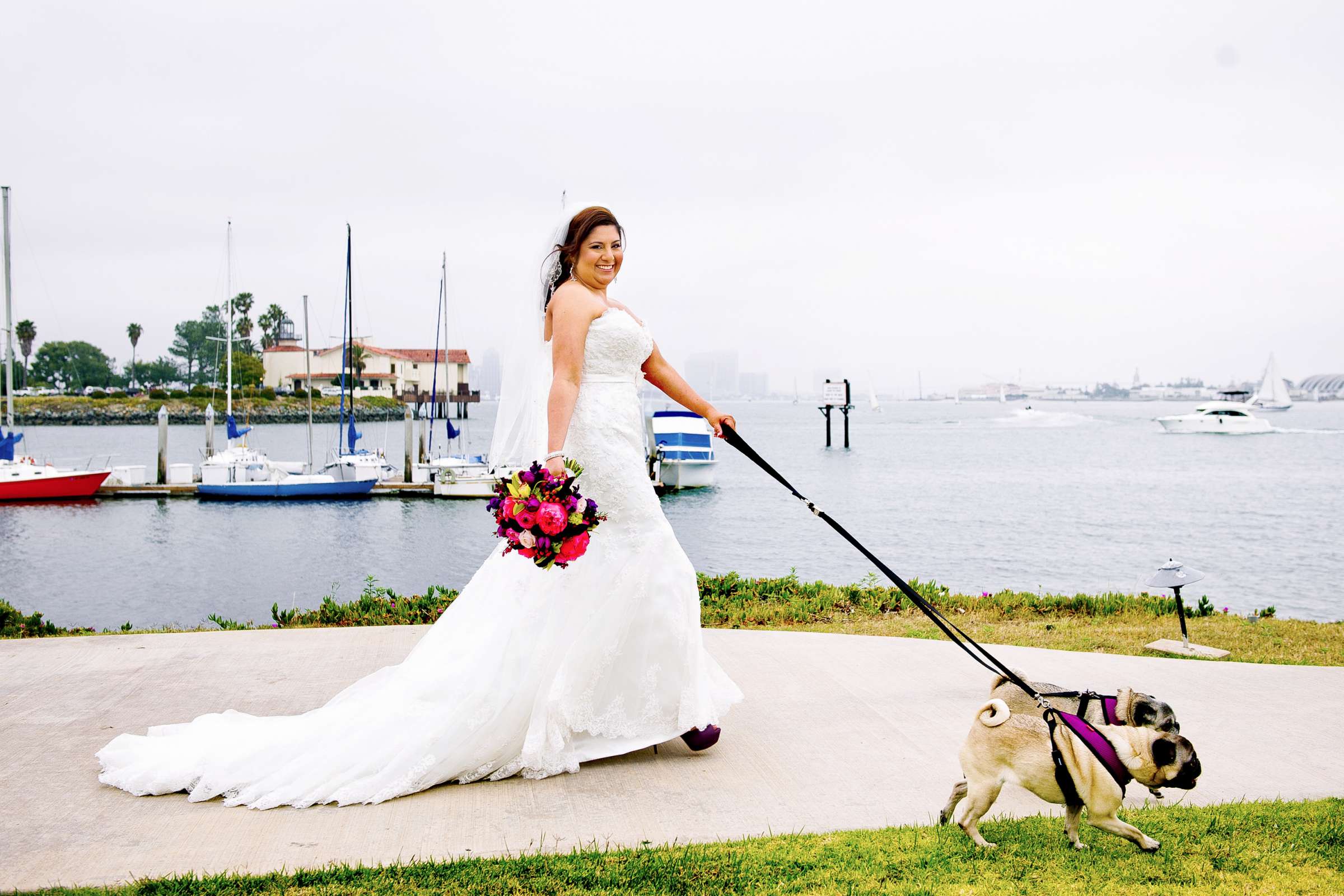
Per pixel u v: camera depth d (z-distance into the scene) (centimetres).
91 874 342
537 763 438
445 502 3700
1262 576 1983
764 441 8581
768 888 334
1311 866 355
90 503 3638
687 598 463
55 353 16638
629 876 339
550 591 448
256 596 1975
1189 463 5784
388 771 419
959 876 345
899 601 1011
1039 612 1013
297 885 331
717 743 496
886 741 500
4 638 743
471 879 336
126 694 572
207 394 13050
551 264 491
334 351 13200
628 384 469
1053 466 5525
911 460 6044
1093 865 356
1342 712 559
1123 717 368
